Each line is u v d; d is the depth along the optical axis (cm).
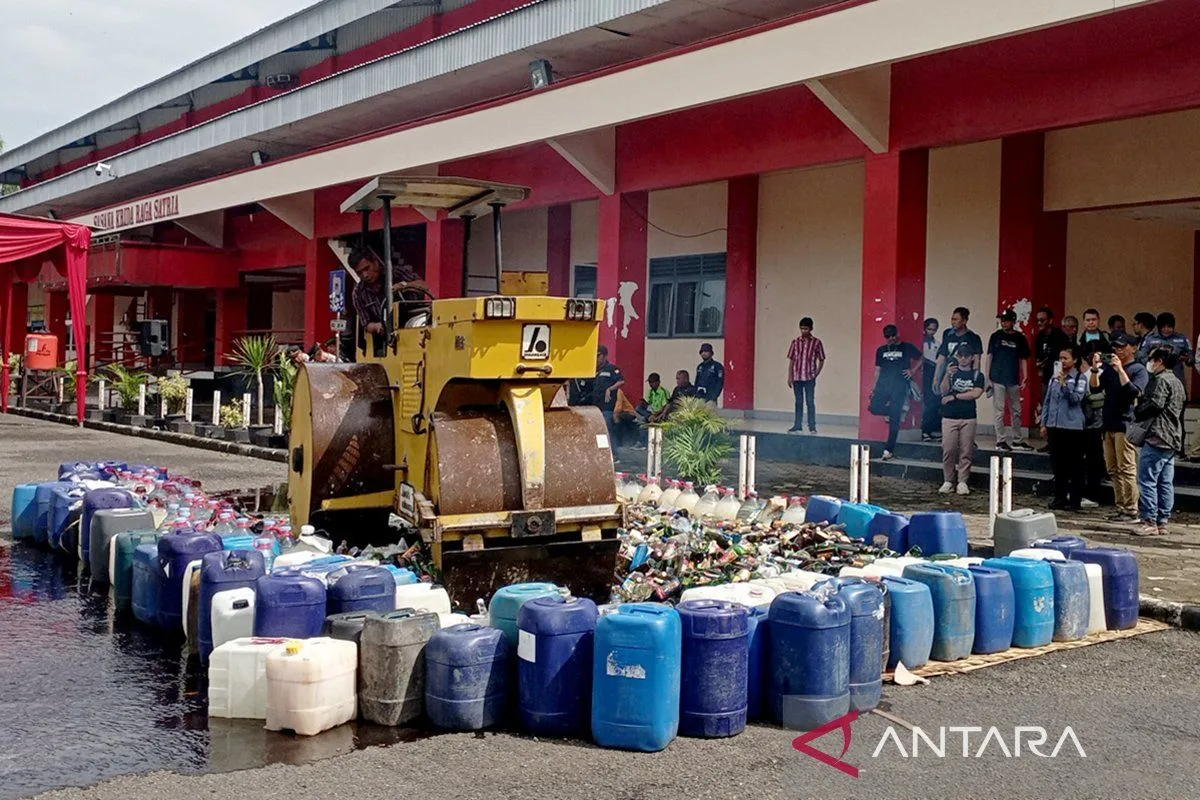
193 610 673
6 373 2712
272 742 525
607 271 1975
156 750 512
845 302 1916
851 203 1898
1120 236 1823
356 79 2570
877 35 1350
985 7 1229
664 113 1661
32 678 619
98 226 3547
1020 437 1530
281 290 3722
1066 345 1401
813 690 558
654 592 762
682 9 1866
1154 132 1527
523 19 2112
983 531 1076
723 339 2139
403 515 768
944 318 1780
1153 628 776
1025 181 1631
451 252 2372
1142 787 493
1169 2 1224
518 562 721
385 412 843
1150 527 1066
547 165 2141
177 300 3525
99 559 846
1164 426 1055
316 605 604
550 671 538
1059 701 611
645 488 1118
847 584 605
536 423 718
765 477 1479
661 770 500
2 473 1485
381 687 550
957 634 679
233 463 1722
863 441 1562
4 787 466
